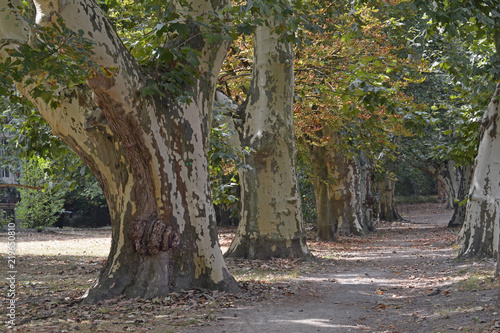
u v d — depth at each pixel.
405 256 16.59
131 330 6.51
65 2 7.11
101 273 8.84
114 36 7.70
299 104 17.45
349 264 14.76
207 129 9.39
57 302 8.42
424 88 27.62
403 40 19.47
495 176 13.20
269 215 15.09
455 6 10.73
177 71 8.47
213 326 6.81
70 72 6.29
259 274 12.23
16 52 6.01
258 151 14.97
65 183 13.34
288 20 9.76
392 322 7.14
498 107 13.07
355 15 14.81
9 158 16.09
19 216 28.09
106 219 39.47
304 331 6.64
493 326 6.09
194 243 8.87
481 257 13.10
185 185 8.80
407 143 32.78
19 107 11.68
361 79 12.27
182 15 8.20
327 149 24.78
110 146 8.74
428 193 73.81
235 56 16.86
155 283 8.49
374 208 39.12
